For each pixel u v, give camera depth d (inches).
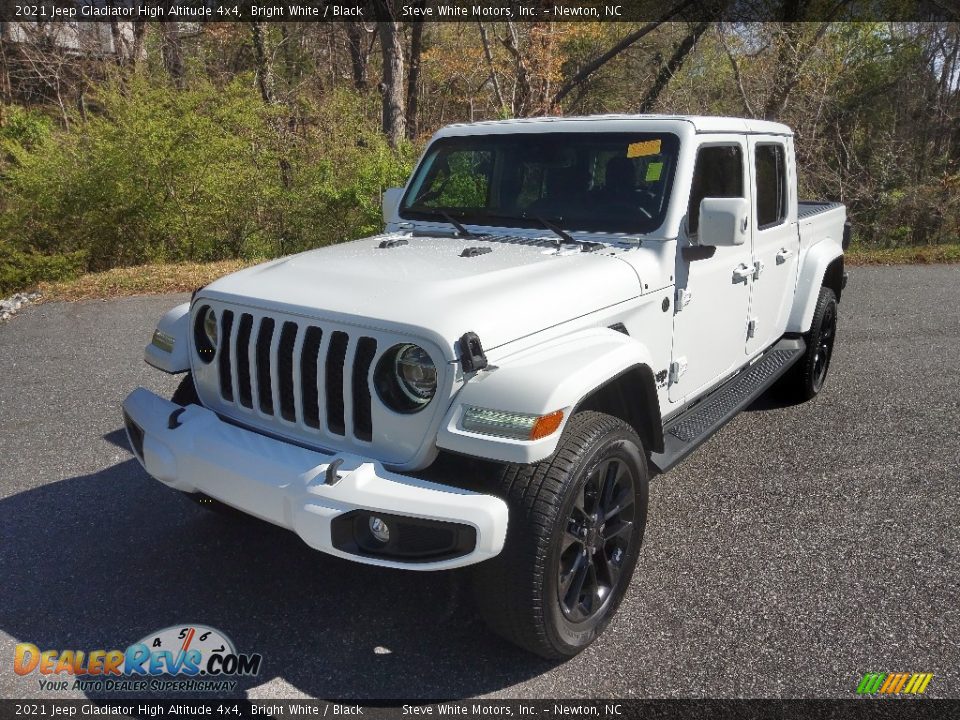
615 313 124.6
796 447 189.2
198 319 126.2
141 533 146.6
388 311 103.8
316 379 108.9
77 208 462.9
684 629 118.3
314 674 109.2
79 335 294.8
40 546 141.7
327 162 521.0
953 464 178.7
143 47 804.6
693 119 146.7
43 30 938.1
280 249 530.0
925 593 127.4
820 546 142.3
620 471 113.1
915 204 735.7
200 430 111.7
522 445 93.0
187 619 121.1
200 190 465.1
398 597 127.1
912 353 271.7
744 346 178.4
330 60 1107.3
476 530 92.0
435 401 99.4
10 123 638.5
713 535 146.7
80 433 196.1
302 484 98.3
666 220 137.9
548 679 108.0
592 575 113.0
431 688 106.3
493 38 933.8
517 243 144.4
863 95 802.2
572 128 151.3
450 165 164.7
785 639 115.6
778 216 188.9
